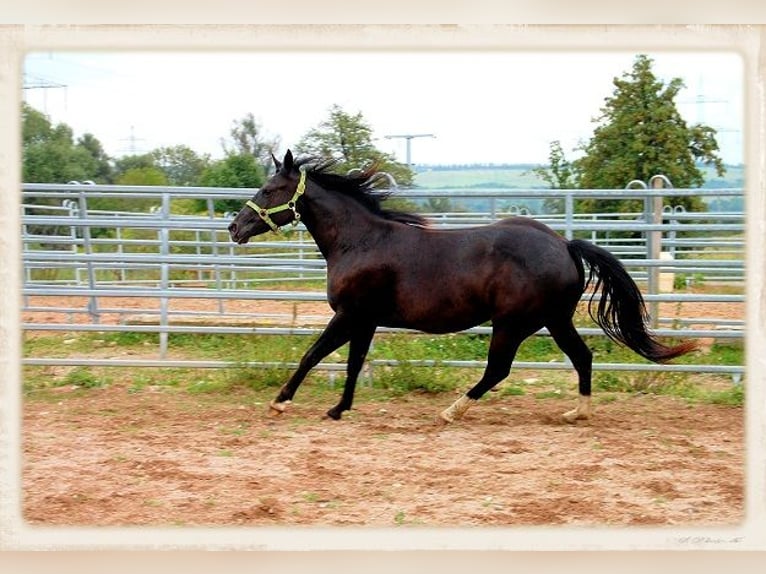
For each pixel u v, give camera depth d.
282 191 7.91
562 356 10.14
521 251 7.43
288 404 7.93
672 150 19.16
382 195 7.98
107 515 5.40
